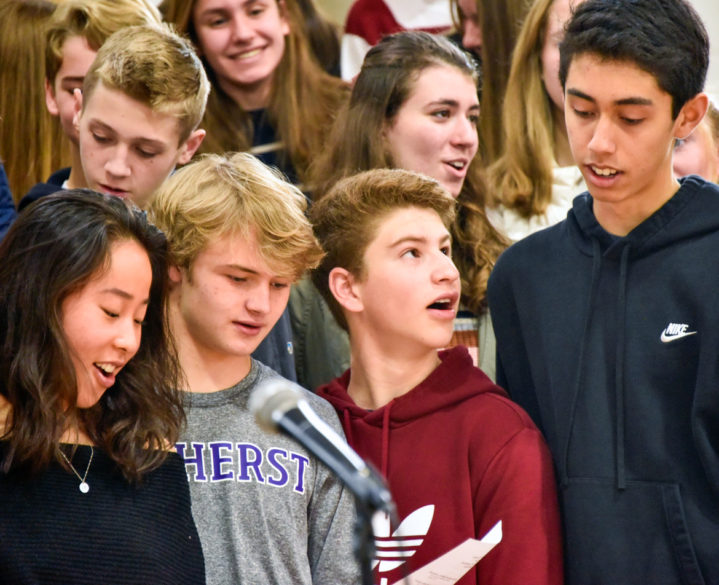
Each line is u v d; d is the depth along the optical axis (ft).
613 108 23.65
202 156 26.78
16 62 37.86
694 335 24.12
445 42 36.22
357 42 44.83
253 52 40.75
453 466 25.72
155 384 23.45
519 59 37.70
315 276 28.73
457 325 33.73
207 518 23.86
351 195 27.89
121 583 21.09
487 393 26.53
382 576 25.09
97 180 30.83
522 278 26.91
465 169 35.58
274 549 23.66
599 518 24.39
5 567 20.51
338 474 16.70
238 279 24.72
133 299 22.06
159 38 31.40
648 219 24.81
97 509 21.70
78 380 21.75
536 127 37.27
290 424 17.26
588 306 25.41
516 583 24.25
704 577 23.49
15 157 38.01
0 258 21.99
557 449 25.44
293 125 41.16
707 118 37.86
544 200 36.86
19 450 21.15
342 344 32.37
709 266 24.17
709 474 23.53
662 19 23.45
